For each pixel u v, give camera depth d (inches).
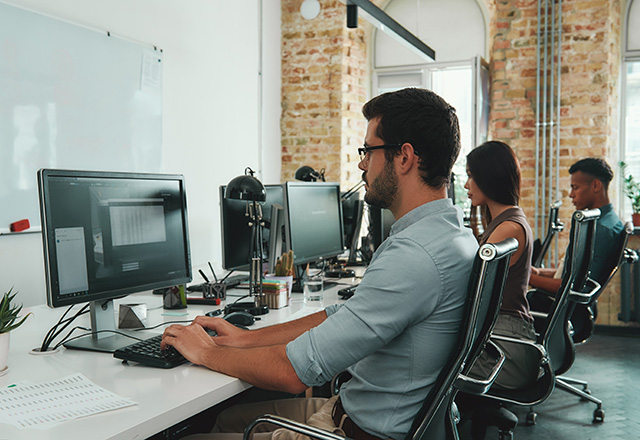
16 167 121.2
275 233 98.3
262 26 202.8
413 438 45.6
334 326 46.8
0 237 119.6
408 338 47.0
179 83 166.1
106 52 141.3
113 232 62.0
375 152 51.3
